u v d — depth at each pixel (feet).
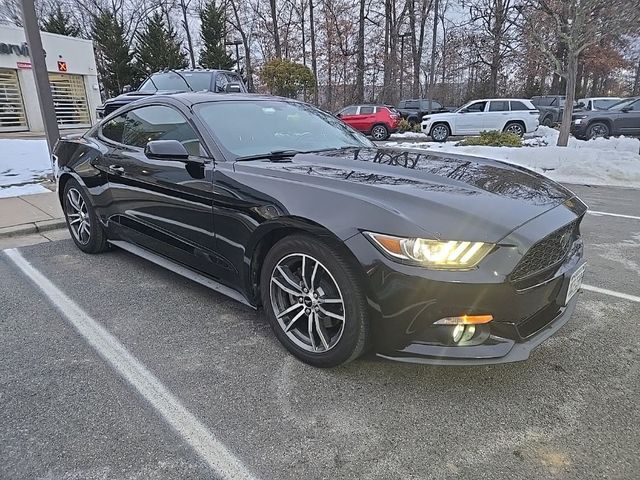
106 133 13.16
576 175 29.71
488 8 74.43
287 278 8.16
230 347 8.75
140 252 12.19
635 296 10.98
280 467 5.90
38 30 21.31
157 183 10.45
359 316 7.16
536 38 37.35
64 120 67.00
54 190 21.94
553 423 6.68
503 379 7.73
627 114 51.65
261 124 10.79
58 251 14.53
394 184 7.59
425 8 94.68
